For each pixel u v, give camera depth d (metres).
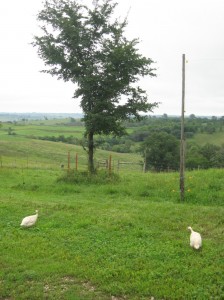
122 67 28.73
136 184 25.44
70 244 13.57
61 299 9.52
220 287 9.79
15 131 137.38
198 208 18.45
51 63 29.09
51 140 120.19
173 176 26.84
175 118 137.38
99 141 30.33
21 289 10.02
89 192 24.86
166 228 15.38
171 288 9.89
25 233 15.00
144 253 12.36
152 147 61.97
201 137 97.88
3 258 12.26
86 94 28.95
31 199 22.38
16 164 52.22
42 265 11.62
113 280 10.52
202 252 12.22
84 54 29.50
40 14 28.72
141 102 29.38
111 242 13.66
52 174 36.91
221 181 22.88
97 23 28.92
